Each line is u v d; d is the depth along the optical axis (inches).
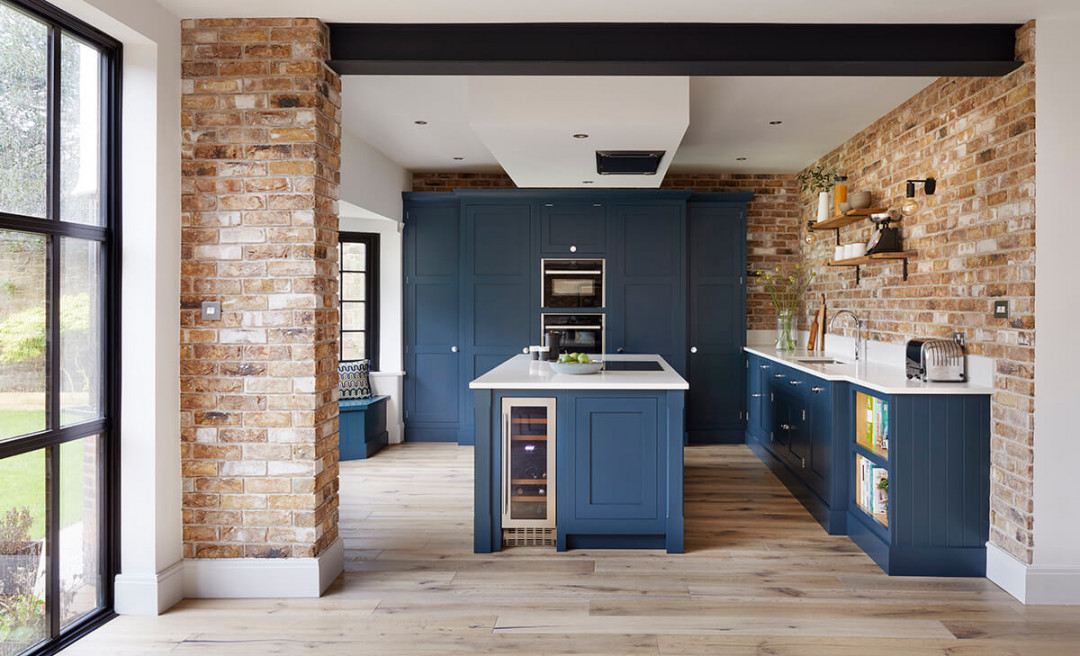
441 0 107.9
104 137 107.0
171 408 114.2
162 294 111.1
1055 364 113.0
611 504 138.3
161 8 110.0
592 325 238.8
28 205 91.0
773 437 203.5
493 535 138.9
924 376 135.2
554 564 131.2
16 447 88.8
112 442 108.3
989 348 126.2
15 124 88.5
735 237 240.7
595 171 186.2
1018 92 117.0
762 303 253.4
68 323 99.2
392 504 172.4
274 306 116.0
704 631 103.1
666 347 237.5
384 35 119.0
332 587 120.4
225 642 99.9
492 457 138.6
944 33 116.5
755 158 228.1
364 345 250.4
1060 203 112.5
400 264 247.4
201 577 116.6
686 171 249.3
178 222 115.5
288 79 115.4
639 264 237.5
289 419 116.0
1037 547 114.0
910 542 126.3
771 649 97.4
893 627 104.6
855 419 148.5
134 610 109.3
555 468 138.6
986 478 126.0
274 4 109.7
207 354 116.4
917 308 156.9
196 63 115.7
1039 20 112.2
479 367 243.3
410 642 99.8
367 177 212.2
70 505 100.3
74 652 96.3
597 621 106.6
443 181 256.4
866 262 180.1
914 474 126.3
